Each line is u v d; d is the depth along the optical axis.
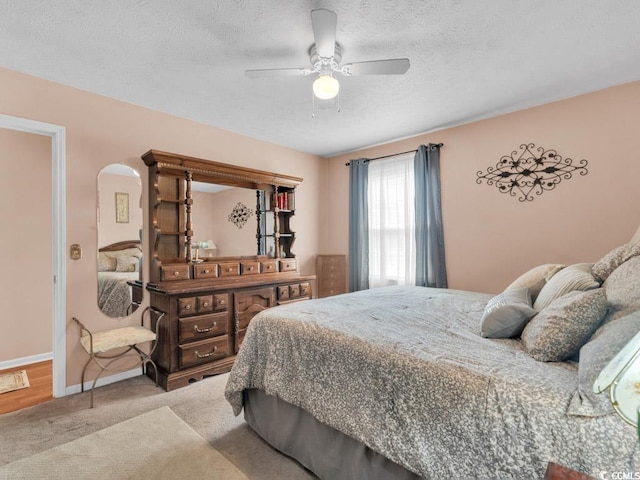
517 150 3.13
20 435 1.97
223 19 1.83
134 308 2.92
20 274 3.29
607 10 1.78
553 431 0.92
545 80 2.57
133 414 2.23
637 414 0.62
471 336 1.55
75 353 2.61
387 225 4.12
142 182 3.01
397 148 4.08
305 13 1.79
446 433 1.12
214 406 2.36
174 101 2.92
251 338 1.99
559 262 2.90
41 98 2.48
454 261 3.55
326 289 4.53
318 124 3.52
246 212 3.77
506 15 1.82
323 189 4.86
